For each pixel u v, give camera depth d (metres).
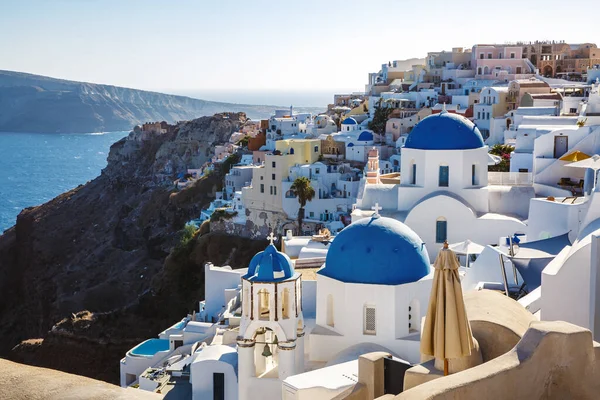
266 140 147.88
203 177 150.12
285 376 34.94
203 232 116.31
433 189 51.66
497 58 146.75
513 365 12.98
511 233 49.16
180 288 107.44
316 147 118.94
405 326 34.19
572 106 86.75
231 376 39.28
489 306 20.80
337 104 184.50
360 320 34.31
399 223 36.50
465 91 135.62
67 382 8.02
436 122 52.81
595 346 13.81
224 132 189.38
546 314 29.36
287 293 35.19
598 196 33.22
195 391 39.56
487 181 53.75
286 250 54.75
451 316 17.55
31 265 169.25
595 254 27.06
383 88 166.88
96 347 87.56
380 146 118.62
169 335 54.69
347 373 29.31
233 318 46.75
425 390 12.04
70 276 150.38
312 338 35.34
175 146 195.62
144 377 46.22
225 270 57.66
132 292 134.62
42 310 146.25
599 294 26.98
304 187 105.88
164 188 168.75
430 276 35.06
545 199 43.56
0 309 164.25
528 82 113.25
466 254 44.62
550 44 153.50
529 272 35.56
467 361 17.84
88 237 171.75
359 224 36.25
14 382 7.91
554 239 38.88
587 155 51.09
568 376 13.56
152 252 144.88
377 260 34.62
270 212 110.31
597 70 126.31
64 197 198.75
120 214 174.75
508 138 88.19
